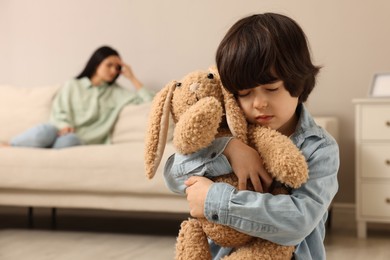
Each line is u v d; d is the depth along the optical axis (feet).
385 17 9.29
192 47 10.19
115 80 10.03
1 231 8.43
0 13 11.09
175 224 9.11
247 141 2.62
